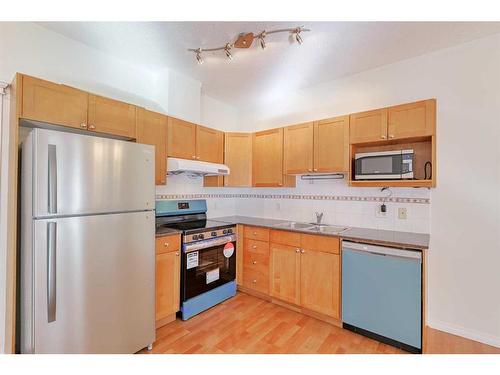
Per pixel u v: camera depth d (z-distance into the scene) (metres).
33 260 1.39
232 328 2.29
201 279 2.60
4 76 1.88
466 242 2.18
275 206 3.48
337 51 2.38
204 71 2.83
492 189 2.09
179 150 2.76
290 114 3.44
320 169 2.76
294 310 2.64
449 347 2.01
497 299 2.05
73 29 2.09
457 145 2.23
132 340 1.85
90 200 1.61
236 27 2.04
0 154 1.83
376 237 2.19
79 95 1.92
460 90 2.23
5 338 1.80
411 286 1.93
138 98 2.73
